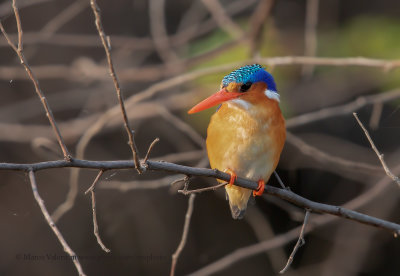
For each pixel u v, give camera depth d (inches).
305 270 496.4
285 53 468.4
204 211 521.3
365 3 493.0
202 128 450.0
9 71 454.6
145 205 505.7
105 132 482.0
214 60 431.2
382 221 194.5
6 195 440.1
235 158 237.6
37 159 493.0
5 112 491.8
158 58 540.1
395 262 481.4
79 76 452.1
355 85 462.0
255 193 219.3
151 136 493.4
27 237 493.4
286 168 474.3
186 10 540.7
